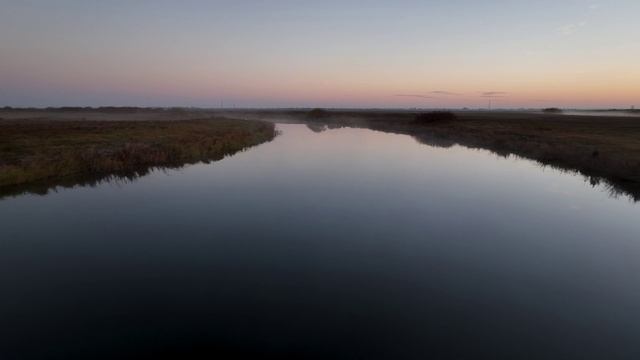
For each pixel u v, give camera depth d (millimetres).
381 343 5172
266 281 7086
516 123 60719
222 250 8672
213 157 23969
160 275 7340
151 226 10367
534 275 7414
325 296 6520
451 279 7223
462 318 5840
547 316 5906
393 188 15203
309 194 14117
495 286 6934
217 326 5570
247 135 34375
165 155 21312
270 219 11055
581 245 9086
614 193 14391
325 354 4934
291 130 56000
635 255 8461
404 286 6918
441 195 14047
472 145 32938
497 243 9188
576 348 5090
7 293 6555
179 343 5148
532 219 11133
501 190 14891
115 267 7695
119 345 5098
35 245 8906
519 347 5102
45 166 16547
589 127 49438
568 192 14539
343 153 26766
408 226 10477
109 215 11375
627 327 5605
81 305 6164
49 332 5391
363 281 7109
